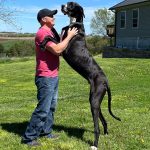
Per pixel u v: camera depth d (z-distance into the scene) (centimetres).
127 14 2734
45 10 496
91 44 3984
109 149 501
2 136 553
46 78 492
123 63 1709
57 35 516
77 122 641
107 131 564
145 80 1269
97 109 493
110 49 2745
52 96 504
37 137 513
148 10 2500
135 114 714
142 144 523
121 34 2819
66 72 1476
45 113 500
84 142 526
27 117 686
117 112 730
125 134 568
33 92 1051
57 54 483
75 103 830
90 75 496
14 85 1213
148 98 898
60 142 522
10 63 2052
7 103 870
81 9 501
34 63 1872
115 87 1096
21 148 496
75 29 493
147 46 2497
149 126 620
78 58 496
